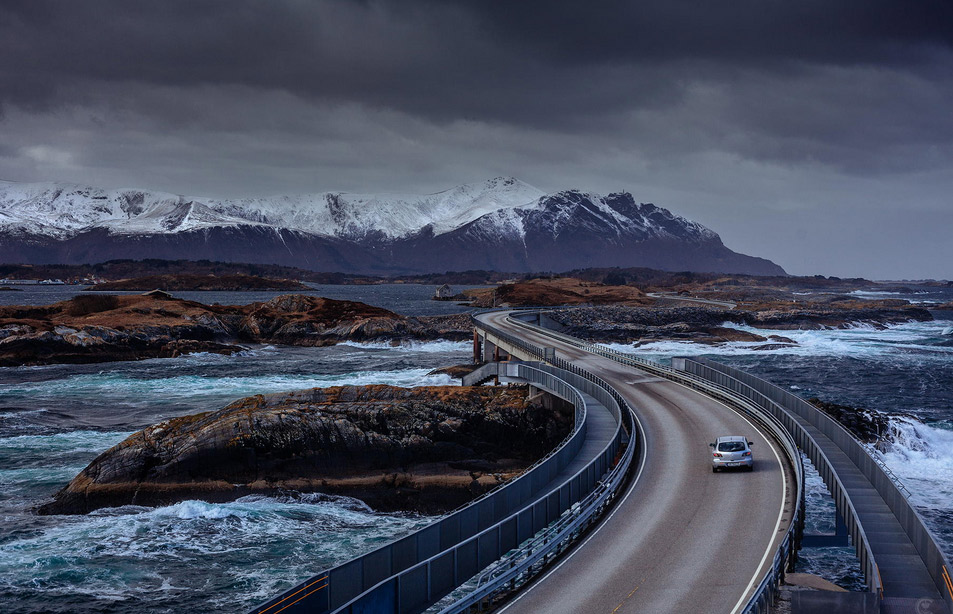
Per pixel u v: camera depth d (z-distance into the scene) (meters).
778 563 27.08
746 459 41.03
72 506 50.09
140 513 49.38
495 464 56.19
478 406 61.38
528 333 117.06
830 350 149.00
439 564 25.89
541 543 31.97
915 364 127.44
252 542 44.72
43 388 94.75
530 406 61.22
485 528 31.41
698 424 52.84
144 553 43.16
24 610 36.75
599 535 32.16
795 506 34.81
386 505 51.56
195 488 50.97
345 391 63.41
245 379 101.81
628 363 82.75
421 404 58.25
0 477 56.69
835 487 37.75
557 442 60.25
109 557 42.62
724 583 26.83
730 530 32.19
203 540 44.94
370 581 25.11
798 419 53.81
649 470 41.88
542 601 25.92
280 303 173.88
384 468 53.88
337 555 43.09
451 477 53.56
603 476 40.72
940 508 50.12
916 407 88.31
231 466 51.91
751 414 55.75
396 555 26.22
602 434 49.16
